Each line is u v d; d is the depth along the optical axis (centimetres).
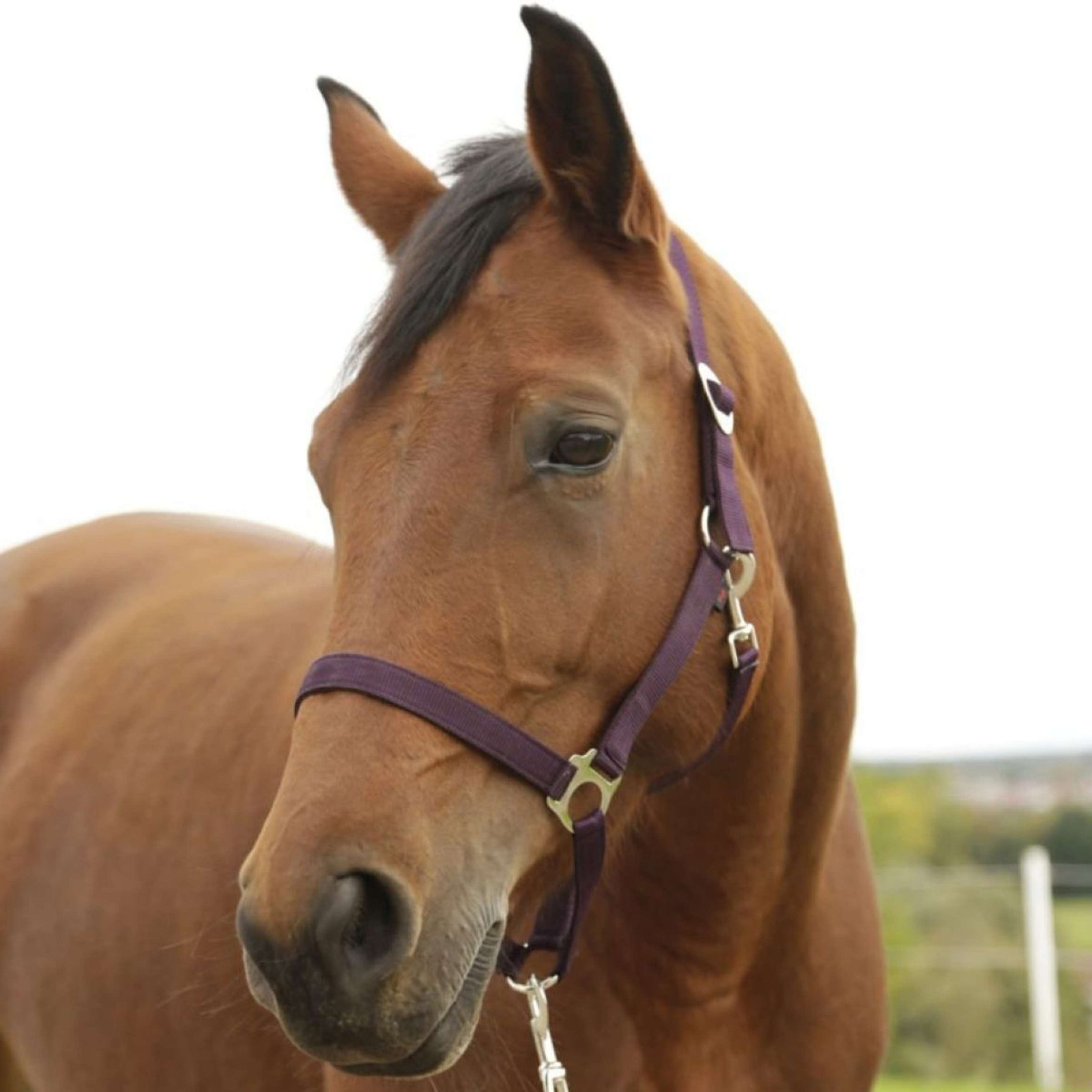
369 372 254
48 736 403
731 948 301
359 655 240
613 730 257
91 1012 360
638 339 261
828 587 313
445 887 237
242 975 328
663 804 295
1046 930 959
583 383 250
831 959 323
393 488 246
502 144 283
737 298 302
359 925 228
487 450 246
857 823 349
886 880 1187
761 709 291
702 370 271
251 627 381
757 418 292
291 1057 322
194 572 425
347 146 313
